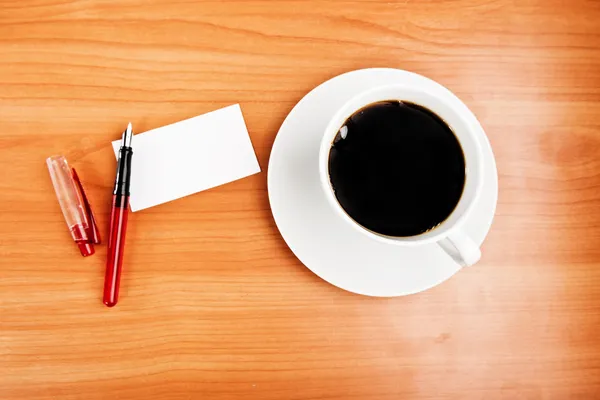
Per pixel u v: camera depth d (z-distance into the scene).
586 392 0.66
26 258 0.64
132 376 0.64
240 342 0.65
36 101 0.66
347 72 0.68
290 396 0.65
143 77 0.67
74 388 0.64
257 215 0.66
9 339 0.63
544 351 0.66
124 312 0.64
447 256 0.63
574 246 0.67
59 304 0.64
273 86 0.67
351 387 0.65
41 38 0.66
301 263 0.66
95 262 0.65
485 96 0.68
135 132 0.66
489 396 0.66
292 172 0.63
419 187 0.60
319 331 0.65
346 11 0.68
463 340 0.66
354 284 0.62
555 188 0.68
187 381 0.64
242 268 0.65
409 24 0.69
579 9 0.69
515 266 0.67
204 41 0.67
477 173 0.57
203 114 0.66
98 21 0.67
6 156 0.65
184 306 0.65
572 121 0.69
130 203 0.65
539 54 0.69
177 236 0.65
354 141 0.59
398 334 0.66
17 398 0.63
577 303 0.67
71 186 0.65
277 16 0.68
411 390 0.66
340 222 0.63
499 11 0.69
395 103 0.60
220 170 0.66
